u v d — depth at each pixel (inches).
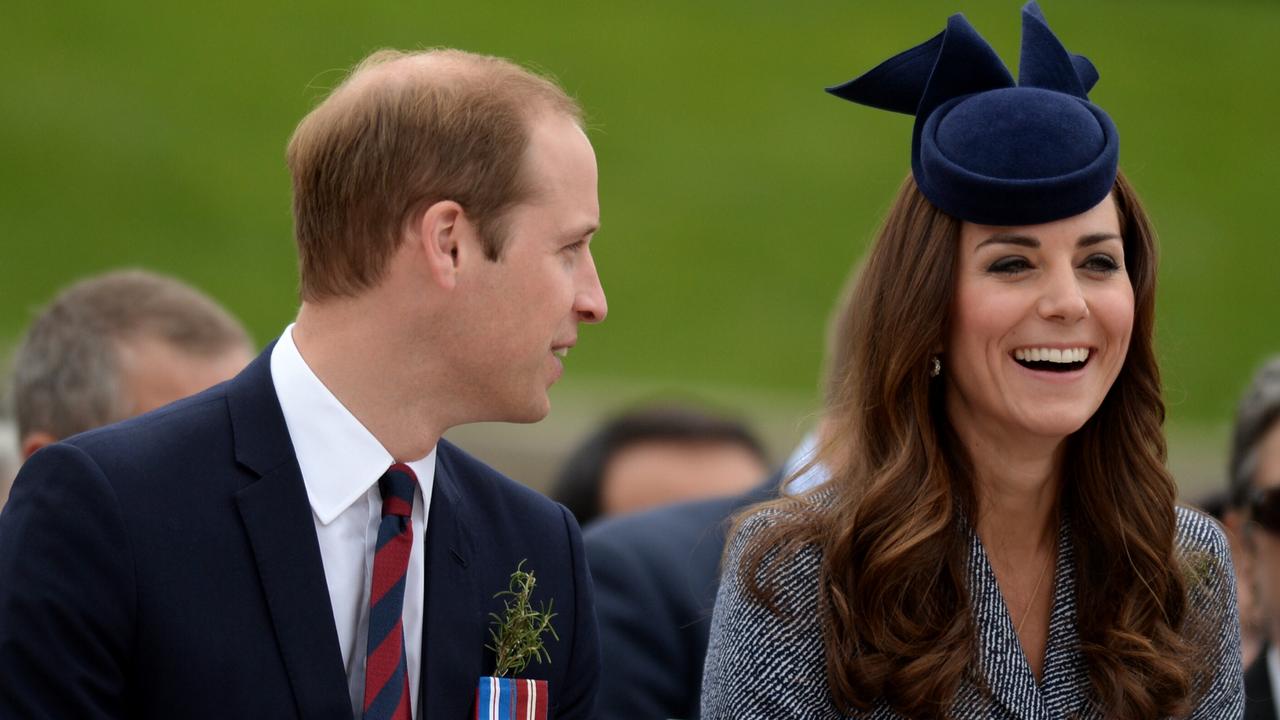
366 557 399.9
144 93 2623.0
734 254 2529.5
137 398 555.5
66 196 2380.7
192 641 375.6
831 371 571.8
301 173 402.6
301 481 394.9
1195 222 2677.2
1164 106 2982.3
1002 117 419.5
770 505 448.1
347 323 397.7
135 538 375.6
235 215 2395.4
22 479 383.2
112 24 2783.0
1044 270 419.8
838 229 2613.2
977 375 425.1
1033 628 447.2
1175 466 1678.2
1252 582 587.5
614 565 575.8
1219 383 2314.2
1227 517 628.7
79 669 366.6
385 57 426.6
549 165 400.5
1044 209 413.7
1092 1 3302.2
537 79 412.8
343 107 400.5
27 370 564.4
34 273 2203.5
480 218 392.8
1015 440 435.2
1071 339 419.2
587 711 439.2
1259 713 581.0
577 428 1545.3
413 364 396.8
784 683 424.5
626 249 2522.1
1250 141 2896.2
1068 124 418.0
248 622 382.0
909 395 434.6
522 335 398.3
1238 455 623.2
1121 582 444.5
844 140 2834.6
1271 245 2637.8
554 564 433.4
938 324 428.5
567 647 431.2
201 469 389.1
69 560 370.6
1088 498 447.2
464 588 412.2
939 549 428.1
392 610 392.2
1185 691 437.1
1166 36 3198.8
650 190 2672.2
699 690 569.9
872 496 427.8
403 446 401.4
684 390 2121.1
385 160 392.5
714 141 2810.0
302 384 399.5
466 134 393.4
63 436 556.4
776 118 2878.9
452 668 404.2
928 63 446.9
